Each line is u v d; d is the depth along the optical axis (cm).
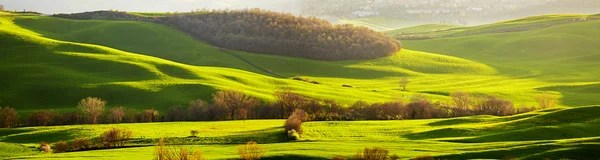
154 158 5975
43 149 7375
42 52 16250
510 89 17075
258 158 6012
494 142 7119
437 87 17600
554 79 19288
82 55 16062
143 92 13012
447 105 12444
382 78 19288
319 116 10406
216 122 9938
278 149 6581
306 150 6469
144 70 14925
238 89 13188
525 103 14350
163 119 10650
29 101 12356
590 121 8181
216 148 7100
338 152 6344
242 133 8300
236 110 11000
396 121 9762
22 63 15025
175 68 15388
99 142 7644
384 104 11181
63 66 15075
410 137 7981
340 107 11438
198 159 5862
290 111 11150
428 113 11106
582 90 16575
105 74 14700
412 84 18188
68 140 8194
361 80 18750
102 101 11675
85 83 13562
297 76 18200
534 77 19788
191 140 7869
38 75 13925
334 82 17775
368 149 5931
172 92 13038
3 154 7025
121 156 6531
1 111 10519
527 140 7394
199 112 10806
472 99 14000
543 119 8369
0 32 17375
